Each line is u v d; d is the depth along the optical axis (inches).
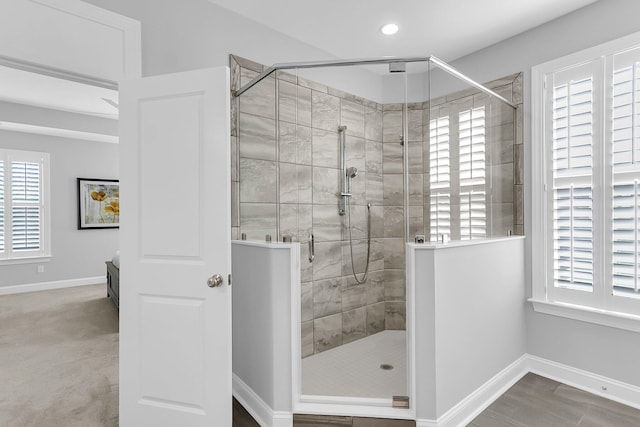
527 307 107.3
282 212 86.5
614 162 89.7
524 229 107.7
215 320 69.9
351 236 97.2
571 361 98.9
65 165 232.7
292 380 78.2
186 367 71.9
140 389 74.7
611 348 91.7
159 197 72.8
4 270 212.2
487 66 116.3
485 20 101.6
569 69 97.7
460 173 88.2
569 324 99.1
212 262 69.9
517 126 108.7
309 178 91.3
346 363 96.0
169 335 72.8
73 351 124.0
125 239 74.8
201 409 71.3
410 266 77.3
